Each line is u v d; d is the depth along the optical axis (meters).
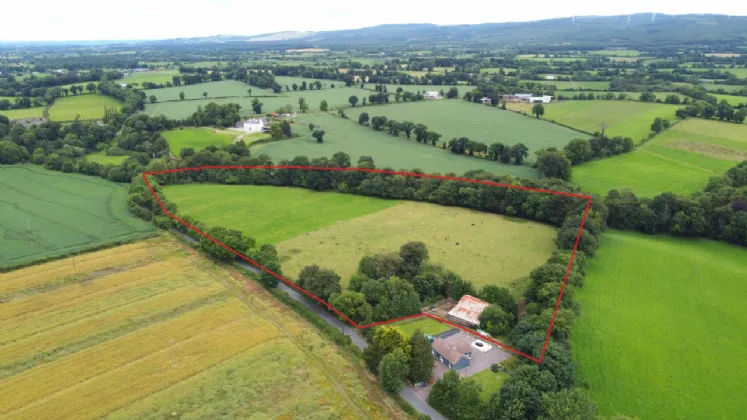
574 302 77.38
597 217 106.50
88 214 118.94
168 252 100.62
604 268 94.19
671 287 87.69
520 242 106.50
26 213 118.44
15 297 81.62
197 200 132.75
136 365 65.50
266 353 68.50
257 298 83.44
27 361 65.94
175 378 63.09
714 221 108.81
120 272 91.31
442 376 64.44
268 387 61.97
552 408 52.19
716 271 92.50
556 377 59.19
